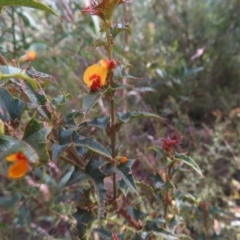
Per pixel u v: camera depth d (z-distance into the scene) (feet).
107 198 0.52
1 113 0.37
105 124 0.46
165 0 1.28
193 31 1.35
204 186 0.89
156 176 0.56
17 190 0.75
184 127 1.04
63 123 0.45
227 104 1.16
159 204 0.72
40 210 0.79
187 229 0.77
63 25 1.14
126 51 1.16
